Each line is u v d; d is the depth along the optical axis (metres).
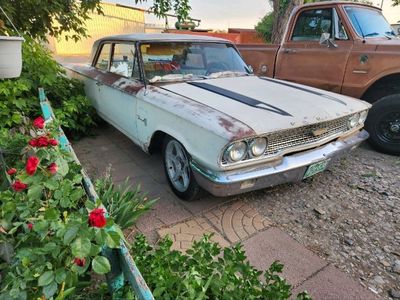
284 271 2.03
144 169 3.49
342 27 4.07
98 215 1.12
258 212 2.69
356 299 1.83
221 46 3.77
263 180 2.30
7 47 2.67
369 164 3.69
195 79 3.29
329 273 2.02
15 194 1.59
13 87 3.51
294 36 4.64
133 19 16.89
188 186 2.65
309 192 3.03
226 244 2.27
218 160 2.11
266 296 1.39
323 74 4.29
